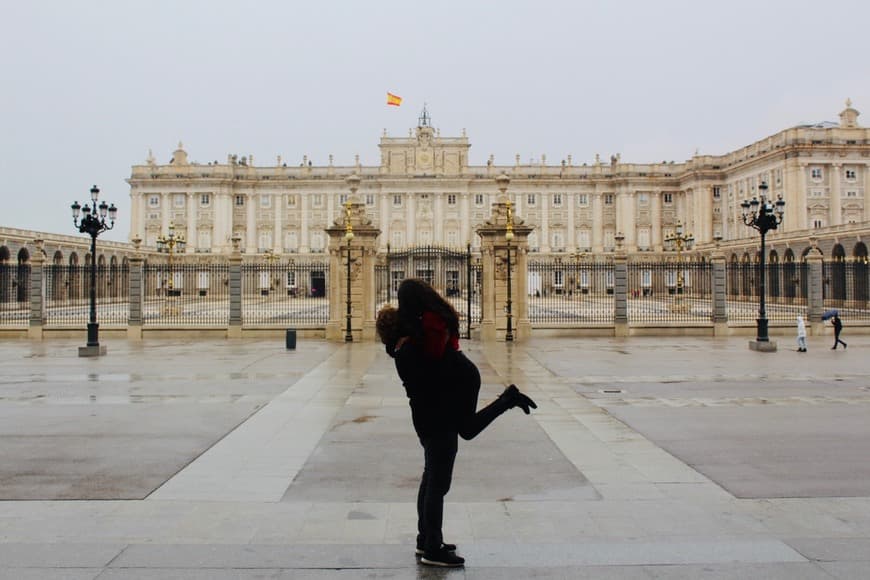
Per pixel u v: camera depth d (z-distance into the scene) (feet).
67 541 24.95
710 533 25.64
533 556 23.47
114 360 80.18
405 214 362.74
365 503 29.27
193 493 30.68
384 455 37.04
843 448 38.50
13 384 61.72
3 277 183.01
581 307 201.26
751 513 27.86
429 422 22.52
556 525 26.48
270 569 22.44
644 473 33.55
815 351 89.97
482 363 75.87
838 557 23.38
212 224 364.58
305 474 33.60
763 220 94.63
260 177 369.91
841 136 284.20
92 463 35.63
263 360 78.89
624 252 110.52
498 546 24.36
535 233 367.86
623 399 53.83
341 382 61.77
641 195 367.45
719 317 112.37
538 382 62.28
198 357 82.53
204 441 40.22
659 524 26.61
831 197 283.79
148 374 67.82
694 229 353.31
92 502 29.45
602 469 34.24
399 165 365.20
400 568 22.50
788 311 169.17
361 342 100.58
